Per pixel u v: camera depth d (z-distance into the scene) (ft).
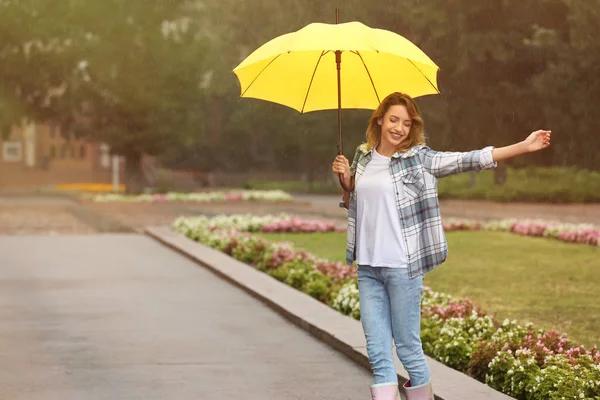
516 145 18.45
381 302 19.72
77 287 48.75
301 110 21.70
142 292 46.83
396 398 19.44
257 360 30.25
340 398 25.34
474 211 129.70
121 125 171.83
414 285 19.34
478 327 30.89
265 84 21.53
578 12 121.70
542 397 23.12
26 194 207.51
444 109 146.00
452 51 136.56
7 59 165.78
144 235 87.35
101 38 168.04
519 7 132.05
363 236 19.61
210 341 33.50
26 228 98.94
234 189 224.12
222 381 27.25
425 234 19.29
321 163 221.46
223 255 62.54
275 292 44.09
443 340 29.37
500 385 25.14
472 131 148.77
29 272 55.72
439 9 133.59
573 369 24.30
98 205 137.18
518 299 44.88
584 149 135.95
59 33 166.20
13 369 28.78
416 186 19.20
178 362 29.89
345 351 31.09
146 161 233.14
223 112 230.07
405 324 19.49
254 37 190.08
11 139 292.20
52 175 280.72
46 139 295.28
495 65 139.03
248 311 40.60
